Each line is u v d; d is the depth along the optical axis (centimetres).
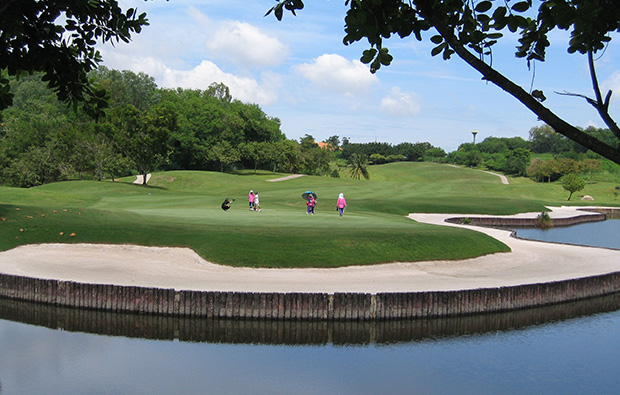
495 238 3472
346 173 15650
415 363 1582
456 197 7900
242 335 1817
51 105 12412
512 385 1423
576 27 419
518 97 404
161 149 7962
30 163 9012
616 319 2072
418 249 2631
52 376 1417
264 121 15238
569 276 2450
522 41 494
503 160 16625
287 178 10744
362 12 453
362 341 1781
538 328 1947
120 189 7156
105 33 777
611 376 1491
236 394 1345
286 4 494
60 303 1975
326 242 2528
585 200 10531
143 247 2616
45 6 709
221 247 2447
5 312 1998
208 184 8944
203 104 12606
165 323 1877
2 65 725
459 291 1977
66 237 2736
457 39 427
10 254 2511
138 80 13862
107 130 8088
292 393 1355
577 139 393
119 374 1454
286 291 1947
